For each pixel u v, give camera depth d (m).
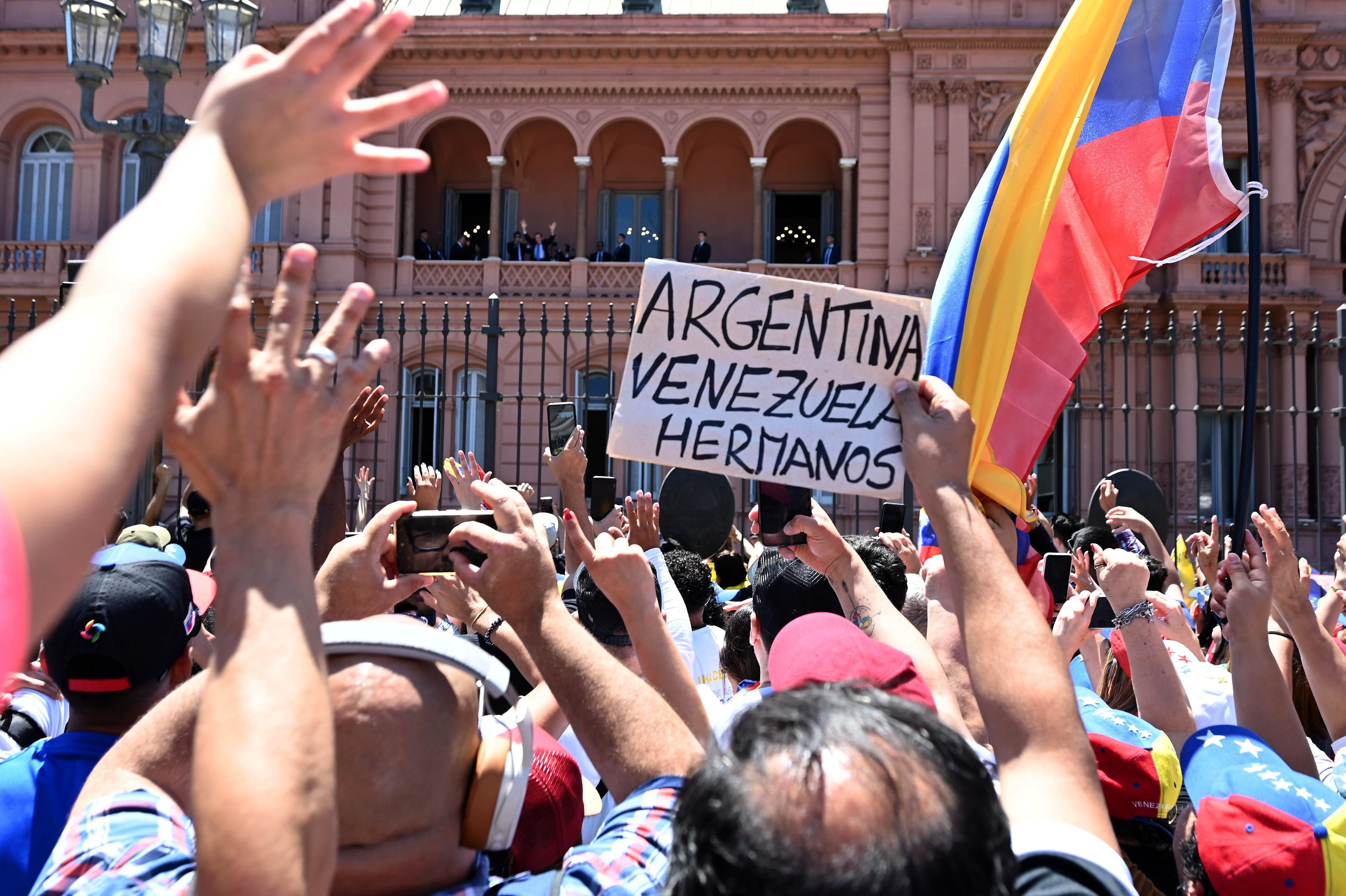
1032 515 4.34
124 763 1.64
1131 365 20.33
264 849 0.97
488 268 21.45
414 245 22.62
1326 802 2.05
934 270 20.53
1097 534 5.65
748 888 0.98
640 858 1.51
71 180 22.08
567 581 3.90
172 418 1.09
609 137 23.52
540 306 21.27
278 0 21.48
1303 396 20.08
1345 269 20.89
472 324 21.33
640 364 2.25
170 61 8.76
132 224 0.86
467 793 1.52
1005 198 3.24
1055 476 19.56
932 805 1.01
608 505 3.41
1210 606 3.57
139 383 0.76
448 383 21.23
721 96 21.70
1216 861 2.06
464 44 21.36
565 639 1.69
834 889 0.95
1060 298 3.64
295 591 1.10
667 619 3.34
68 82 21.81
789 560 2.70
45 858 2.12
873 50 21.22
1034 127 3.25
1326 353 20.19
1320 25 20.52
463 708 1.49
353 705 1.38
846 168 21.44
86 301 0.80
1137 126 3.69
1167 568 5.19
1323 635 2.67
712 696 3.07
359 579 1.87
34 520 0.66
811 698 1.13
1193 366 20.16
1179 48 3.68
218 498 1.11
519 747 1.55
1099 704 2.84
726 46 21.25
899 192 20.89
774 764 1.04
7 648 0.61
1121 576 2.80
